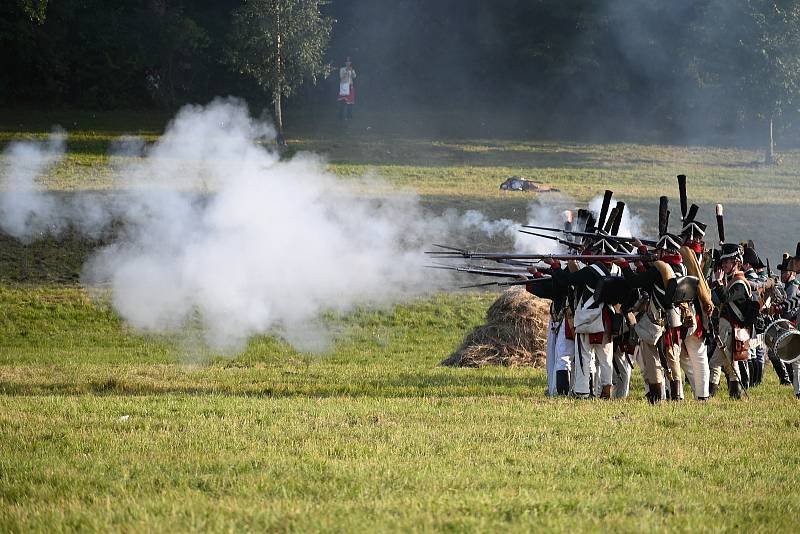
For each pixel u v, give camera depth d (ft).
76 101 507.30
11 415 115.55
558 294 140.46
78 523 74.08
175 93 515.50
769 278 163.32
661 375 134.51
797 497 83.71
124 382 156.66
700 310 135.23
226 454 95.50
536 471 90.84
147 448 98.53
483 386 155.43
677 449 99.66
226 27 525.34
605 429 108.88
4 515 76.02
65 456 95.50
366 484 84.74
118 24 508.94
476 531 72.49
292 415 116.47
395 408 122.21
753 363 164.14
